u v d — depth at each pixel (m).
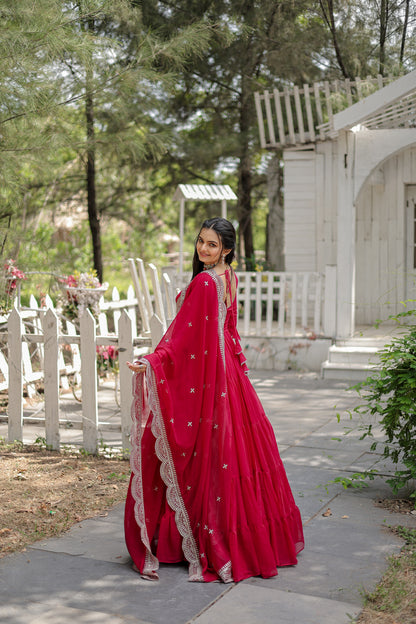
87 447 5.30
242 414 3.39
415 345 4.25
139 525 3.27
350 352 8.78
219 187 11.11
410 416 4.31
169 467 3.29
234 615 2.87
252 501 3.27
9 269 7.22
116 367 8.34
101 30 9.65
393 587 3.07
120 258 20.41
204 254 3.47
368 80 9.73
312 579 3.20
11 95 6.14
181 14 11.37
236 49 12.19
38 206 13.66
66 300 7.88
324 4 11.20
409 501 4.26
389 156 8.87
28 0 5.83
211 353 3.31
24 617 2.87
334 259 11.27
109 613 2.90
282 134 11.10
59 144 6.82
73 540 3.69
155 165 13.54
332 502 4.25
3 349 6.85
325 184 11.17
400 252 10.97
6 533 3.76
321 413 6.79
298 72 12.21
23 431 6.11
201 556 3.23
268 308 9.49
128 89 7.26
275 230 14.56
